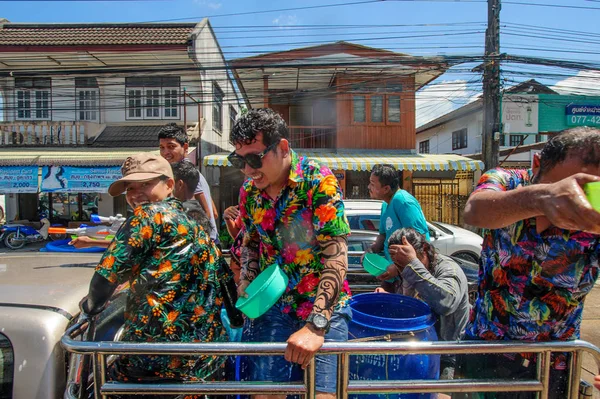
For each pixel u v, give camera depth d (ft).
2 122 42.14
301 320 5.41
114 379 5.02
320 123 47.34
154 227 4.79
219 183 49.85
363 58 41.14
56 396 5.11
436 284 6.81
